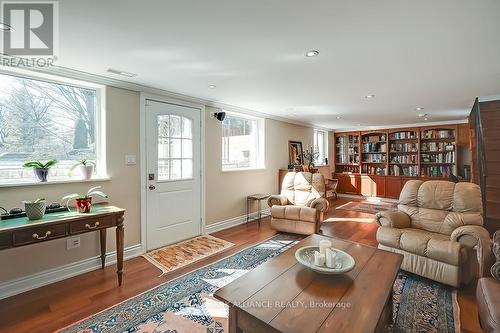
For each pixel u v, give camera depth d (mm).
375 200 6762
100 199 2709
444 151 6188
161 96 3252
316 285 1417
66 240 2455
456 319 1818
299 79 2832
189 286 2277
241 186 4484
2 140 2217
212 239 3562
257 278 1495
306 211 3598
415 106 4336
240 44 1959
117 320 1810
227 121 4410
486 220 3254
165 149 3320
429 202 2885
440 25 1680
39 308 1958
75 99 2643
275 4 1442
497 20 1612
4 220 1906
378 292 1349
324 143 7586
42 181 2301
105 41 1876
